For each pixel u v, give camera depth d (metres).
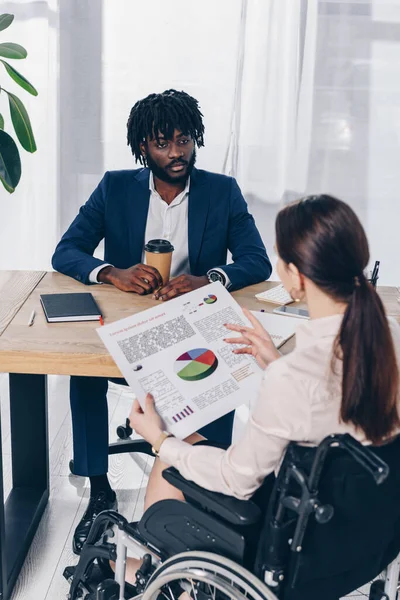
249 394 1.51
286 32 3.16
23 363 1.62
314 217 1.16
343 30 3.17
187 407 1.46
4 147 2.47
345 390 1.13
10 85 3.23
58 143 3.31
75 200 3.39
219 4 3.14
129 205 2.22
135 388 1.48
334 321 1.19
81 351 1.62
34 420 2.15
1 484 1.77
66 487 2.33
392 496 1.24
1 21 2.49
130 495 2.28
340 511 1.19
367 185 3.37
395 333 1.23
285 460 1.15
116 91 3.26
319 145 3.31
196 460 1.30
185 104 2.11
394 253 3.47
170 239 2.24
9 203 3.38
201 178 2.25
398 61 3.21
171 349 1.59
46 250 3.45
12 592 1.87
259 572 1.21
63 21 3.17
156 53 3.21
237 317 1.71
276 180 3.35
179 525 1.34
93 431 2.11
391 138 3.31
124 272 2.03
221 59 3.20
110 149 3.33
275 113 3.26
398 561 1.41
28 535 2.04
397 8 3.14
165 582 1.28
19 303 1.90
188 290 1.94
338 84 3.23
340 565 1.25
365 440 1.19
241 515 1.22
